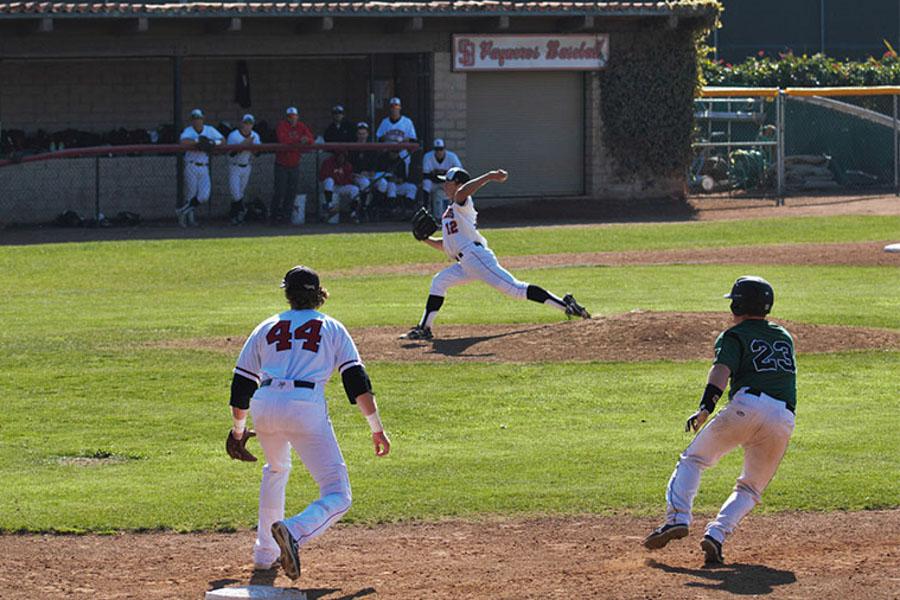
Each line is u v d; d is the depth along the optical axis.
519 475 25.38
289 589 18.00
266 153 75.75
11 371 35.56
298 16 74.12
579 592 17.86
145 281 54.28
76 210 73.00
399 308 46.38
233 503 23.70
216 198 75.81
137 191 74.12
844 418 29.69
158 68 82.56
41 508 23.31
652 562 19.64
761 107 89.69
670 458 26.55
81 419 30.48
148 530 22.11
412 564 19.91
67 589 18.80
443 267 57.81
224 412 31.19
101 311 46.34
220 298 49.62
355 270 57.12
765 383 18.98
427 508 23.19
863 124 94.81
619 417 30.22
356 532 21.86
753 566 19.17
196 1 74.50
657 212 78.50
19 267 56.94
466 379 34.16
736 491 19.61
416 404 31.56
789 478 24.73
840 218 72.69
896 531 21.31
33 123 80.12
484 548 20.78
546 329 39.53
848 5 119.00
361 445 27.91
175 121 75.06
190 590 18.70
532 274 54.53
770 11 117.25
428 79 79.38
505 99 81.00
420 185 78.00
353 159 74.38
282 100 84.88
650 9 79.81
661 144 83.00
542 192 82.38
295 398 18.22
